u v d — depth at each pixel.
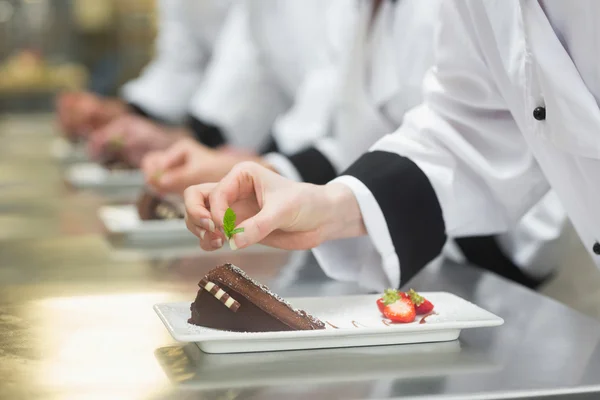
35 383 1.00
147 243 1.96
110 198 2.68
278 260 1.77
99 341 1.17
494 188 1.52
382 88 2.14
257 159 2.21
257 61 3.42
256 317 1.10
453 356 1.09
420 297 1.19
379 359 1.08
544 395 0.96
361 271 1.51
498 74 1.45
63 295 1.45
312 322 1.11
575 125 1.28
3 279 1.58
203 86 4.11
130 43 6.70
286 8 2.89
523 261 2.05
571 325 1.26
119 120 3.30
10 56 7.34
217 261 1.76
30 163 3.68
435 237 1.50
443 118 1.55
